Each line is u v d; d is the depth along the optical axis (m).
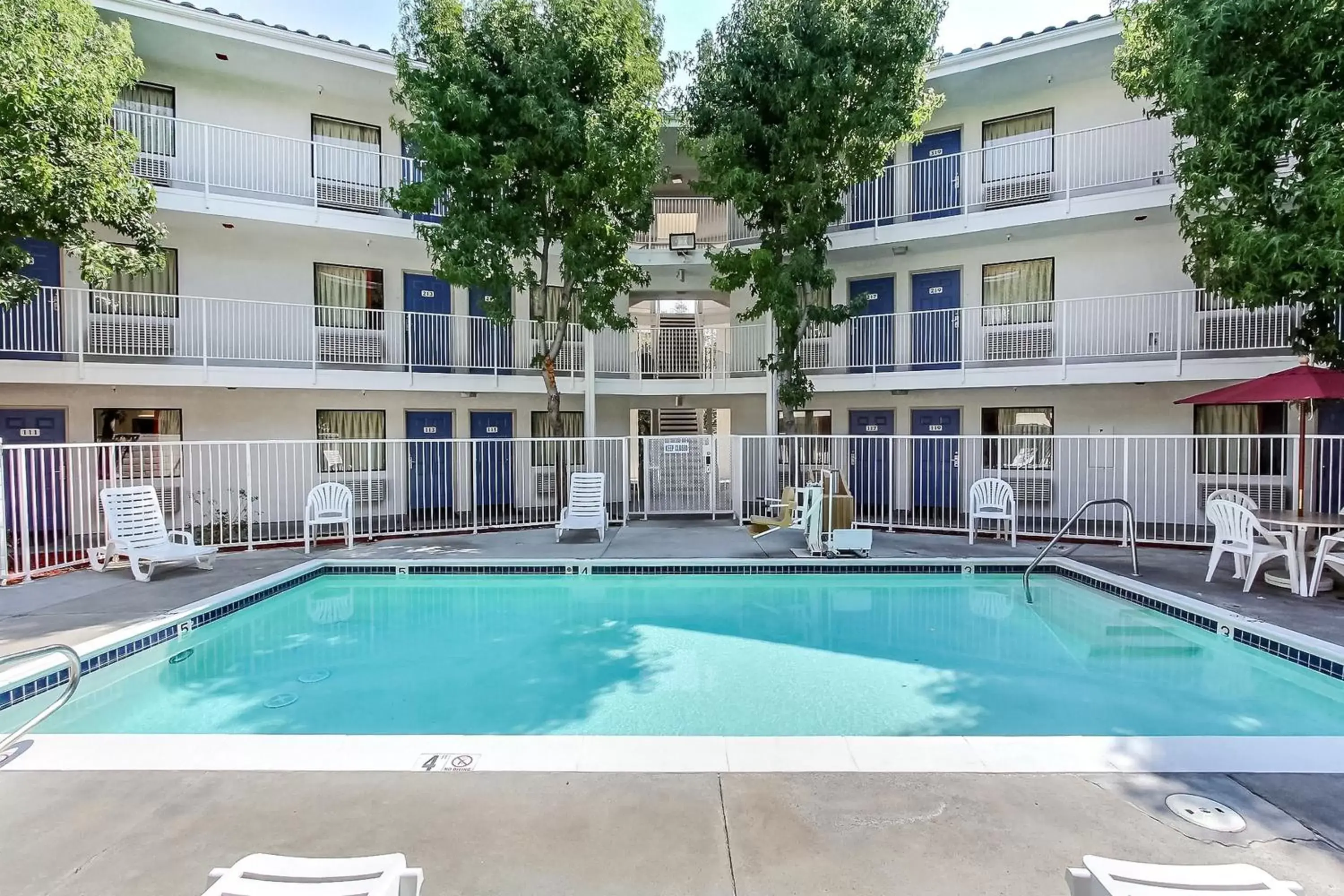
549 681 5.55
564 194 10.40
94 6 9.23
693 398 16.58
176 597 6.79
